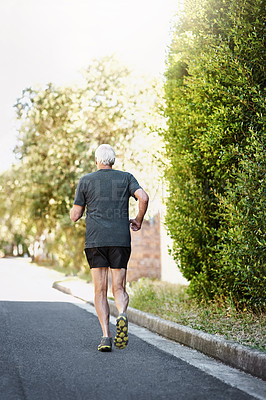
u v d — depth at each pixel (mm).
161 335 6516
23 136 18875
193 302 7871
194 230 7180
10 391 3830
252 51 6160
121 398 3645
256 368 4344
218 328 5879
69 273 21031
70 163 17234
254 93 6152
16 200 24312
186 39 7227
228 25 6531
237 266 5820
